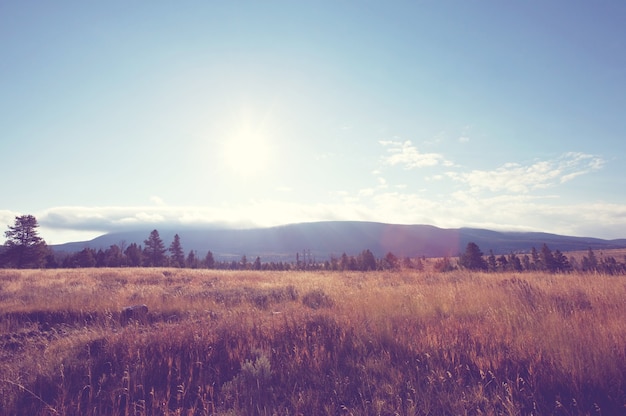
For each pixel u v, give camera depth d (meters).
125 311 8.73
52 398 4.09
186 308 9.53
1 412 3.74
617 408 3.30
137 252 69.44
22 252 52.59
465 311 7.09
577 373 3.78
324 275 24.48
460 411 3.34
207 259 84.00
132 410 3.75
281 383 4.24
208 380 4.39
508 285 10.30
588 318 5.60
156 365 4.71
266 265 80.88
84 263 59.56
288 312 7.47
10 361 5.38
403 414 3.31
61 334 7.05
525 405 3.45
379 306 7.59
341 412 3.46
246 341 5.57
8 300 10.95
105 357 5.09
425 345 4.90
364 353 4.90
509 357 4.35
